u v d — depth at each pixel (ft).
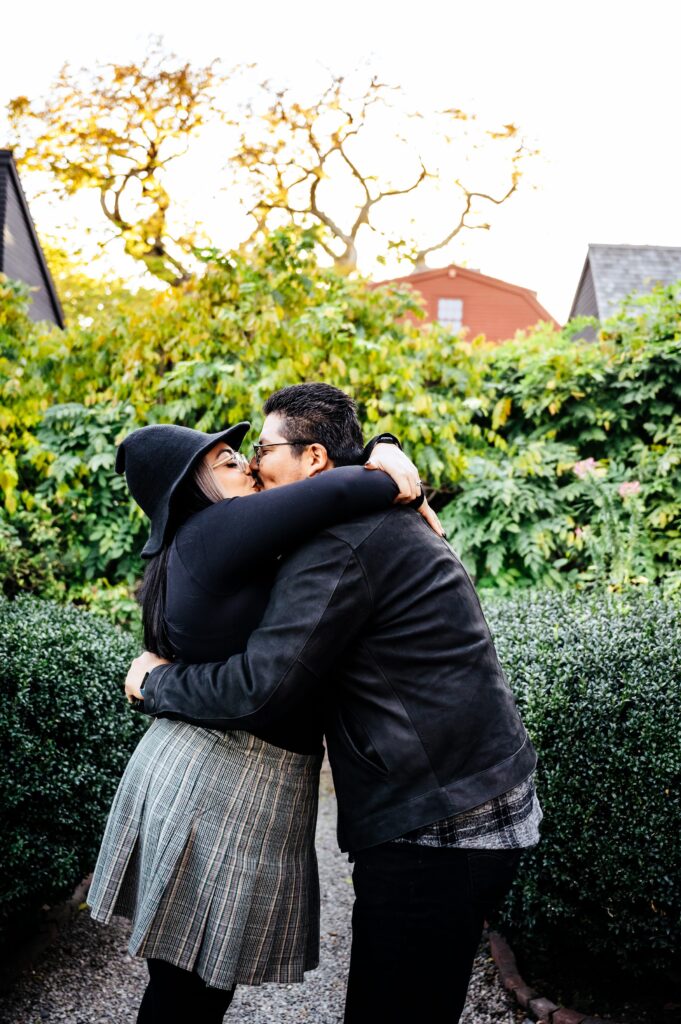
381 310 16.42
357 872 4.57
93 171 45.03
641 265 36.99
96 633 9.00
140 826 4.98
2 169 37.86
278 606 4.50
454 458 14.98
